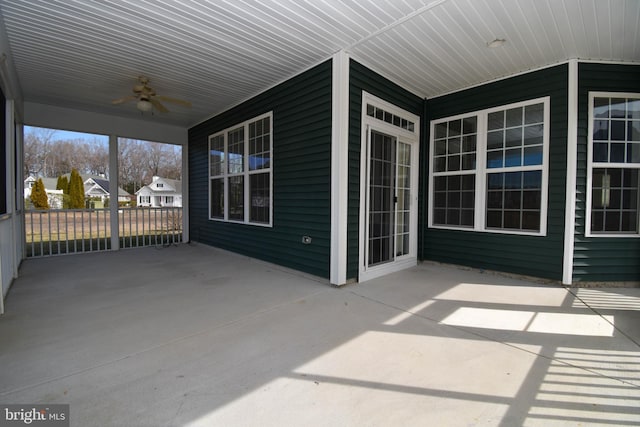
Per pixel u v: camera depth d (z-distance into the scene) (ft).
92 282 13.71
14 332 8.43
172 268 16.53
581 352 7.54
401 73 14.49
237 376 6.42
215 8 9.79
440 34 11.14
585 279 13.14
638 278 13.15
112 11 9.99
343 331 8.66
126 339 8.07
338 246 12.78
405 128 16.42
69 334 8.34
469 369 6.77
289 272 15.49
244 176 18.85
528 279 14.06
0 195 12.21
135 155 58.08
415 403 5.62
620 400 5.72
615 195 13.25
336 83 12.64
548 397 5.81
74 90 17.13
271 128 16.42
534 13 9.80
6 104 13.52
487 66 13.69
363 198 13.67
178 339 8.11
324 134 13.30
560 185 13.14
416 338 8.26
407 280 14.07
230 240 20.51
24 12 10.03
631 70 12.98
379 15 10.07
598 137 13.04
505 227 14.89
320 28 10.93
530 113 13.99
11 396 5.66
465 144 16.16
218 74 15.01
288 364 6.91
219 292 12.26
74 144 50.19
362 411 5.40
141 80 15.46
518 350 7.63
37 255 20.16
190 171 25.63
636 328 8.94
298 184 14.82
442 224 17.30
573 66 12.75
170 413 5.29
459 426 5.04
